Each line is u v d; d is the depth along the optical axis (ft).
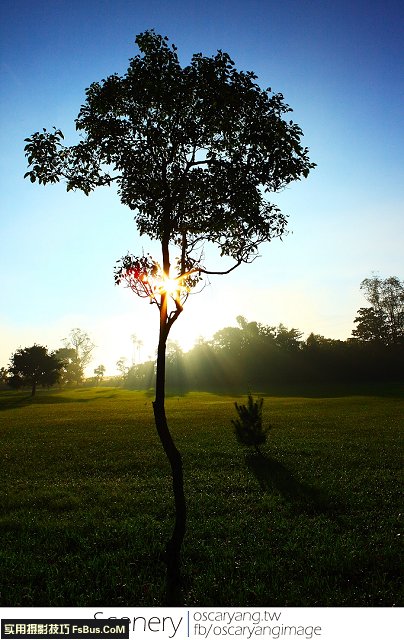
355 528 33.27
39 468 60.80
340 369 374.22
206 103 23.75
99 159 26.53
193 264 27.14
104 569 26.37
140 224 29.27
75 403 223.10
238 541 30.89
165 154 25.63
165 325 25.46
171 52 23.71
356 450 67.92
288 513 37.37
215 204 26.14
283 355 390.63
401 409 135.95
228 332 419.54
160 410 25.03
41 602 22.95
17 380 330.75
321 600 22.52
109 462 62.85
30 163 25.79
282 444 73.61
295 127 24.50
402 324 410.52
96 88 25.13
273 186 25.93
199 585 24.27
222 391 303.89
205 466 58.34
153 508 39.60
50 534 33.24
